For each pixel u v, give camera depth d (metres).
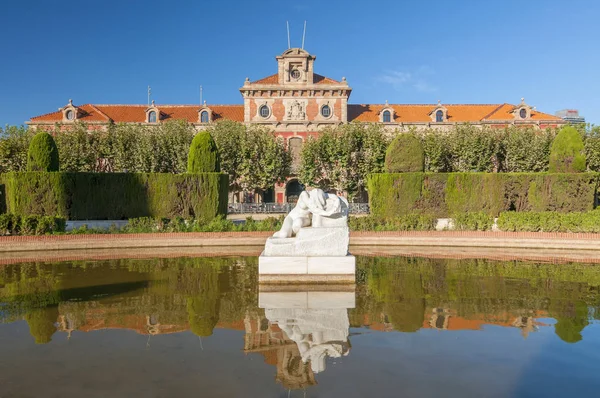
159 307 7.20
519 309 7.09
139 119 48.50
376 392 4.07
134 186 22.33
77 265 11.77
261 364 4.77
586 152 32.25
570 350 5.21
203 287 8.80
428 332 5.88
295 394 4.02
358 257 13.40
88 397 3.98
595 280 9.52
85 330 6.00
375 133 33.41
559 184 22.17
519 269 11.09
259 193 43.78
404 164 23.66
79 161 31.97
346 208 9.60
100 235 15.67
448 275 10.18
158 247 16.05
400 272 10.62
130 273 10.48
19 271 10.81
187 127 36.06
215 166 23.47
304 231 9.23
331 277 9.10
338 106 46.94
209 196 22.45
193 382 4.30
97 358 4.95
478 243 16.25
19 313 6.85
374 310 7.00
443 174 22.69
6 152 30.92
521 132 34.09
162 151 32.91
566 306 7.23
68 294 8.16
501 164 34.03
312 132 46.84
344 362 4.83
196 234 16.39
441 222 21.77
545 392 4.10
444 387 4.19
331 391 4.09
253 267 11.40
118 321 6.41
